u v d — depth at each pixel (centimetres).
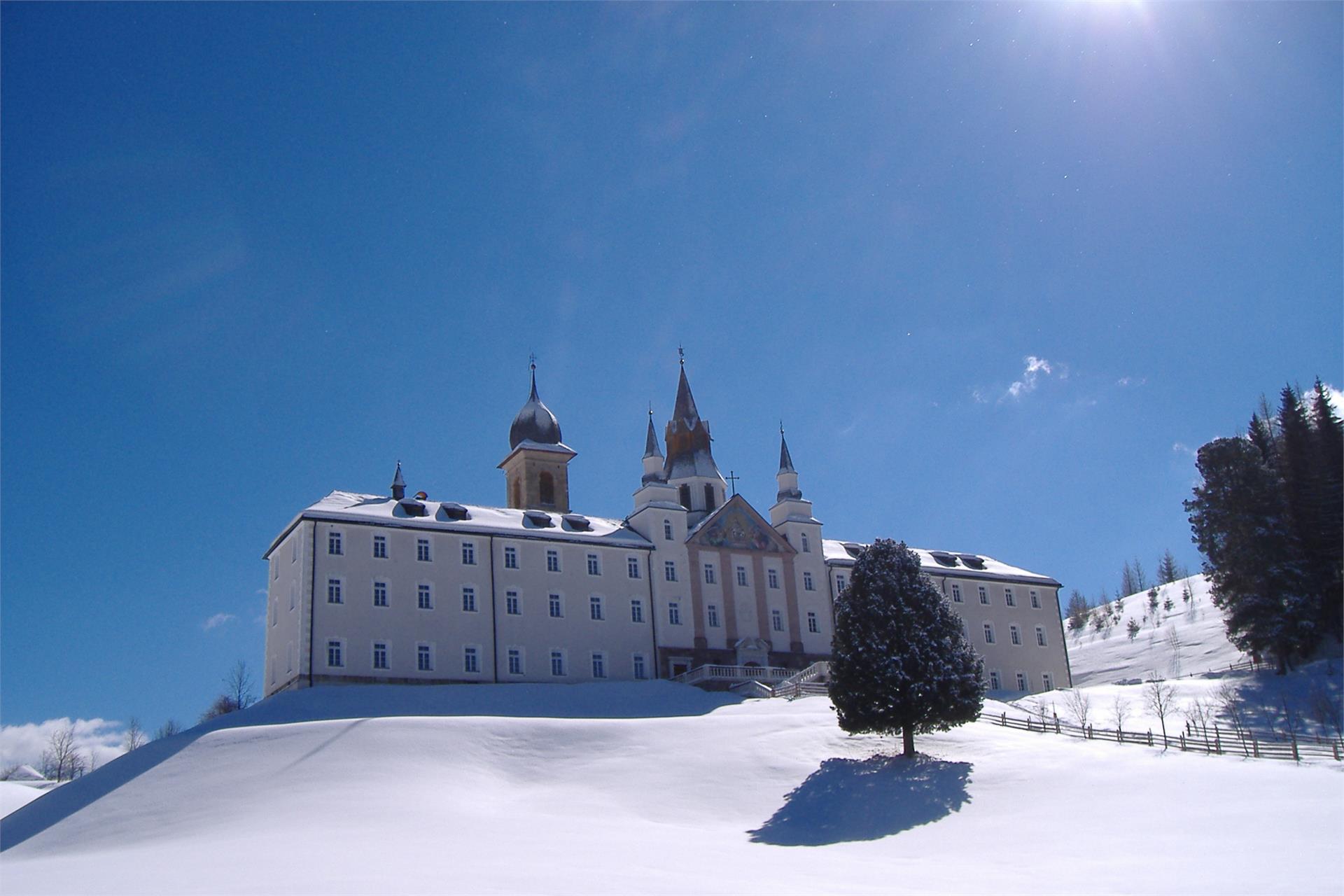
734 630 9456
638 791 5562
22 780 11494
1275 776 5181
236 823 4928
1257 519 9344
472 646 8350
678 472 10656
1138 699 8781
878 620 6203
